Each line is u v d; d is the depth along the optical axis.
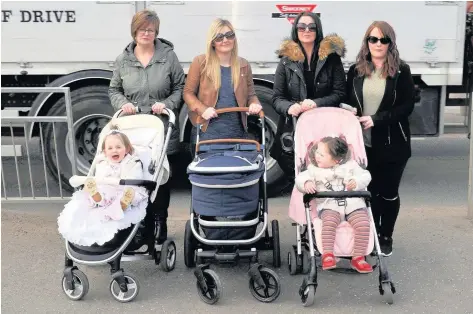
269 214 5.94
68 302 4.11
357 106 4.54
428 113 6.50
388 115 4.39
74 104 6.39
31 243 5.15
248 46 6.20
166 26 6.18
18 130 6.69
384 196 4.69
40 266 4.70
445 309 3.95
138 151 4.39
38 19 6.22
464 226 5.48
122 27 6.23
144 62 4.85
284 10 6.12
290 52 4.60
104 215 3.91
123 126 4.56
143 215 4.06
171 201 6.49
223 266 4.68
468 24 6.54
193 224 4.26
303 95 4.69
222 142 4.50
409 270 4.55
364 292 4.21
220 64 4.76
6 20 6.23
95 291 4.27
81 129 6.50
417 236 5.24
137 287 4.06
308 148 4.41
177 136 5.12
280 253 4.80
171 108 4.80
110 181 4.03
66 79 6.32
